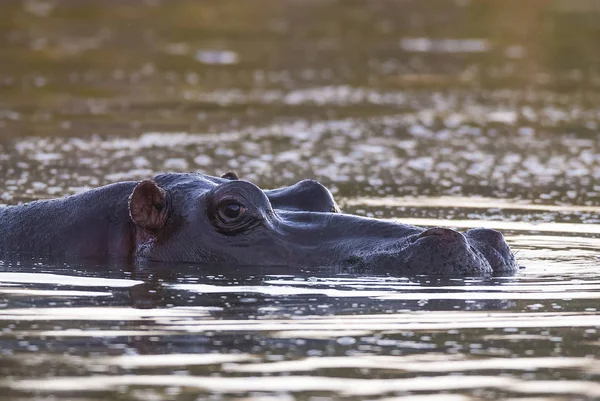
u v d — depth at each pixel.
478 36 89.94
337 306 22.22
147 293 23.50
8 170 40.91
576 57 80.31
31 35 85.00
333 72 71.75
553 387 17.16
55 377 17.44
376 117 56.69
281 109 58.44
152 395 16.56
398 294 23.20
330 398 16.56
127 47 80.38
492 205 36.66
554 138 51.66
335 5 108.00
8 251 28.23
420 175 42.69
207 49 80.00
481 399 16.59
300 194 28.14
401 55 79.50
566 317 21.42
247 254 26.41
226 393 16.72
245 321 20.95
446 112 58.47
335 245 26.31
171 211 27.39
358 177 41.91
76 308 22.06
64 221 28.31
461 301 22.69
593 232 32.06
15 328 20.47
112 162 43.19
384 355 18.75
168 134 50.31
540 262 27.31
